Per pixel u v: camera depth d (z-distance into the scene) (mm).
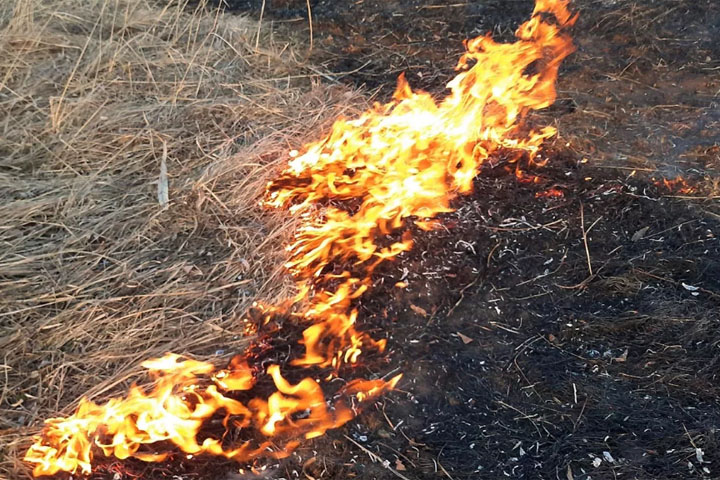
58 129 4316
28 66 4723
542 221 4035
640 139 4555
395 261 3742
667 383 3271
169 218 3889
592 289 3684
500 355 3393
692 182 4250
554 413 3172
